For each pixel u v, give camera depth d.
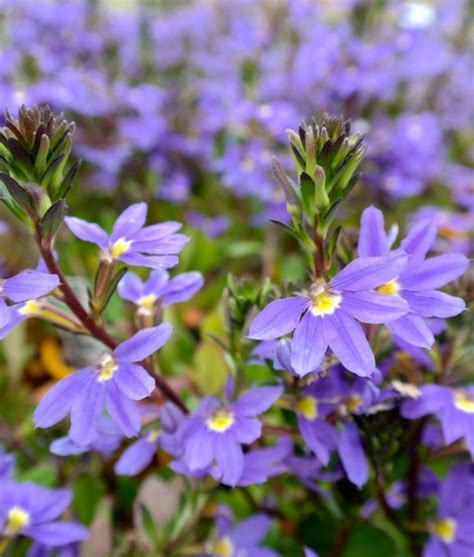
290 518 0.24
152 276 0.20
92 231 0.18
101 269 0.18
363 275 0.16
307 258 0.18
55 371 0.30
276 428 0.20
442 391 0.19
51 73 0.39
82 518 0.24
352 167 0.17
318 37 0.41
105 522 0.23
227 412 0.18
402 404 0.19
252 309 0.19
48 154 0.17
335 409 0.19
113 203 0.39
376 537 0.22
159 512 0.22
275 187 0.34
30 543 0.23
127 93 0.39
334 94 0.38
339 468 0.20
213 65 0.44
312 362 0.16
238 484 0.18
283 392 0.19
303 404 0.19
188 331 0.31
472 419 0.18
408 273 0.18
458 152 0.46
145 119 0.37
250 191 0.34
